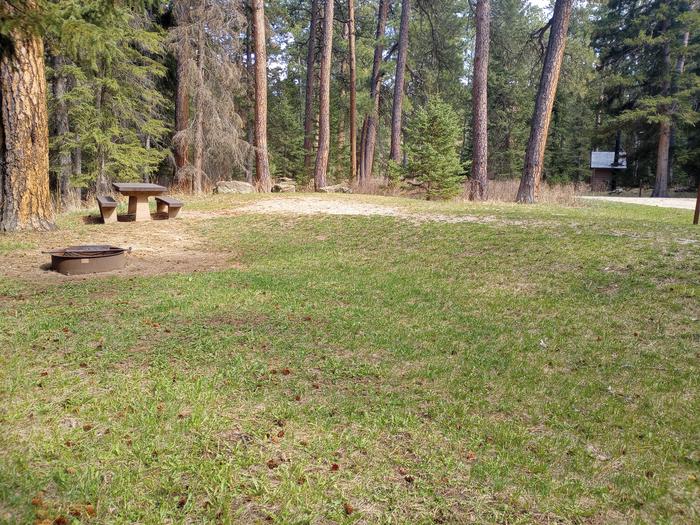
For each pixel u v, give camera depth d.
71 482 2.36
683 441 2.93
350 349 4.35
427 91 30.81
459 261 7.75
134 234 10.30
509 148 36.22
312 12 27.67
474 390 3.61
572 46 24.30
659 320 4.97
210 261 8.31
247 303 5.60
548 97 15.61
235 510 2.24
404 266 7.70
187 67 17.69
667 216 12.98
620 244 7.75
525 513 2.30
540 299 5.84
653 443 2.91
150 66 17.36
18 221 9.60
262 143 19.20
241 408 3.19
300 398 3.38
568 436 3.00
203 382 3.50
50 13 7.63
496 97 35.19
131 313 5.07
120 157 16.52
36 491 2.30
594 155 38.47
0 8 7.29
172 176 22.61
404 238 9.53
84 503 2.25
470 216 11.28
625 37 29.34
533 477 2.57
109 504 2.24
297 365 3.95
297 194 17.33
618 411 3.30
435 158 17.25
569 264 7.03
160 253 8.83
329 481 2.47
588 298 5.76
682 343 4.43
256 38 18.45
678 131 31.86
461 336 4.73
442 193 17.67
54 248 8.58
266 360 4.02
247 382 3.57
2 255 7.94
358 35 31.58
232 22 18.41
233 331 4.65
